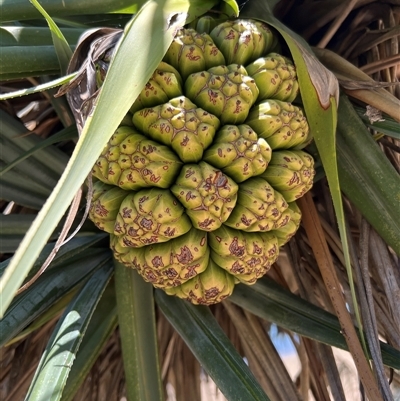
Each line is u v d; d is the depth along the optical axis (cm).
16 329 36
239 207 33
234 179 33
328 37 42
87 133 22
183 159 32
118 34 31
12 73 35
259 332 43
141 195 32
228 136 32
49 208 20
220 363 35
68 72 32
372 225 36
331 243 41
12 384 50
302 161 34
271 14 38
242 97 32
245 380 34
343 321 35
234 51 34
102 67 31
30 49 35
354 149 37
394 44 43
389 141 43
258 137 33
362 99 37
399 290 35
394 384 43
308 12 43
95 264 41
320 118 33
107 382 56
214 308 55
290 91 34
